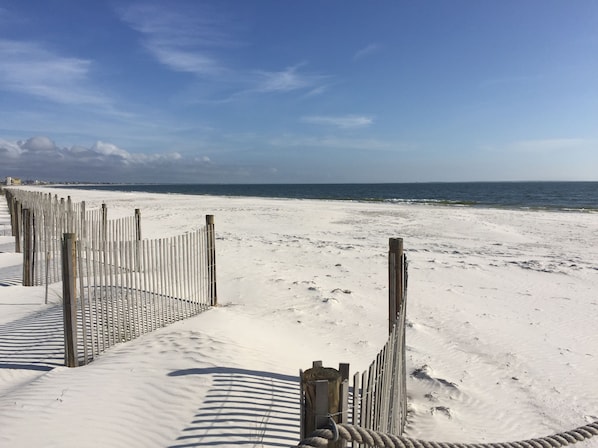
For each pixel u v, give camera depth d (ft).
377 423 10.21
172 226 74.90
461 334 25.77
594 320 28.45
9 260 44.62
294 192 354.54
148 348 18.76
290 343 22.25
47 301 28.55
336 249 52.85
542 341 24.81
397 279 15.31
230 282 35.73
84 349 17.84
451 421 16.42
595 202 170.40
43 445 12.10
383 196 248.32
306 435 7.33
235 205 135.03
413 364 21.83
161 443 12.21
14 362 18.45
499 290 35.50
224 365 16.80
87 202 143.33
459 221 87.35
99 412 13.65
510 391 18.99
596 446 15.05
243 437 12.42
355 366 20.56
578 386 19.53
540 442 11.50
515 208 128.26
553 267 44.29
